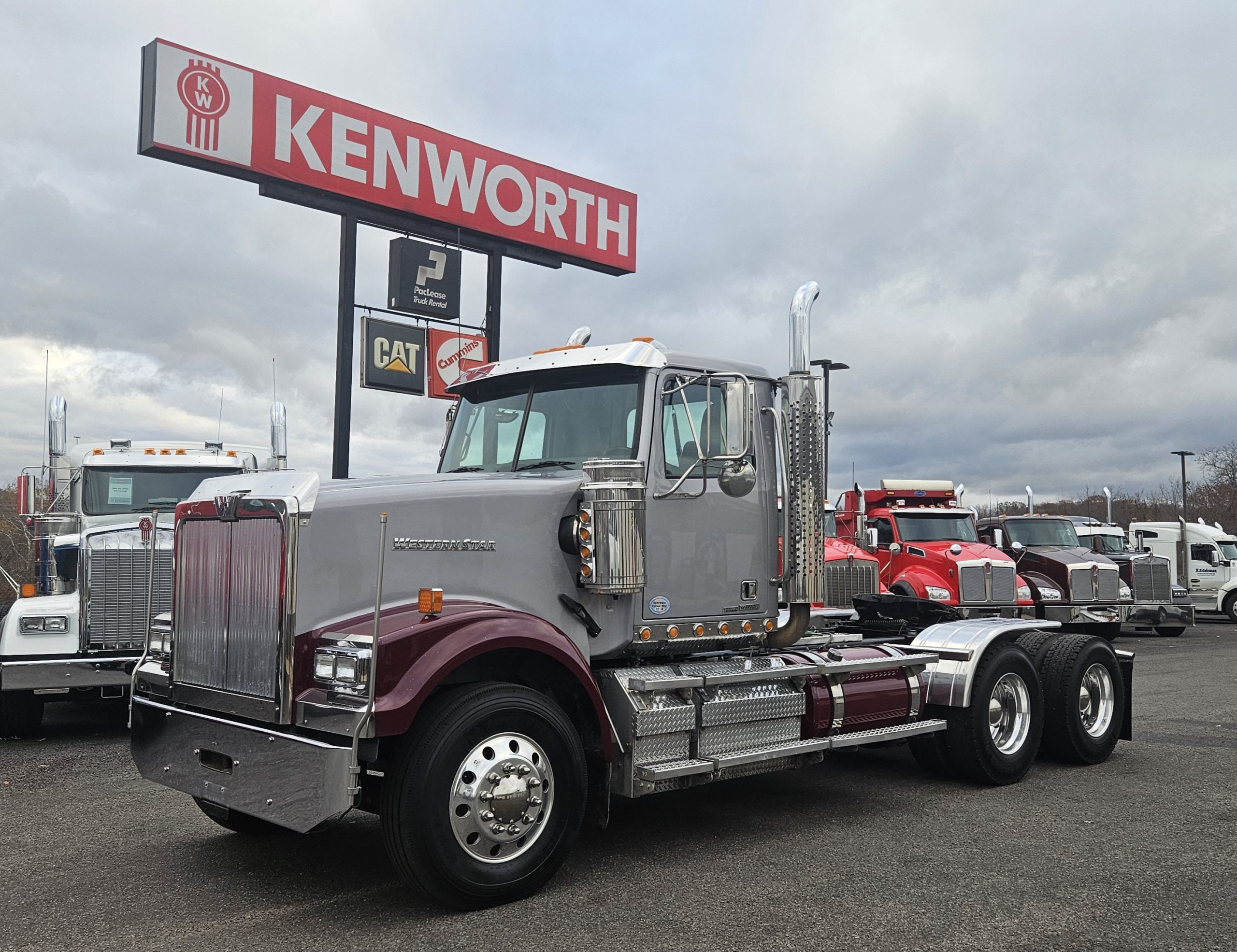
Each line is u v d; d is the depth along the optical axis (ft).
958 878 15.76
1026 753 23.25
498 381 19.75
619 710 16.56
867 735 20.59
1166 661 52.54
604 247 58.54
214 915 14.17
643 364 17.51
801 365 19.95
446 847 13.82
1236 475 175.52
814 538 19.89
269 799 14.25
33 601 28.60
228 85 44.16
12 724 28.17
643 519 16.78
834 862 16.66
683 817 19.84
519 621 15.16
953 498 61.77
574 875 15.99
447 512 15.79
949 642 22.90
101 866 16.57
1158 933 13.41
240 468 38.27
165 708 16.57
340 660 13.85
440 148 51.42
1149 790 22.25
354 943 13.09
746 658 19.12
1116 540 79.71
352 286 48.80
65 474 36.52
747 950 12.80
